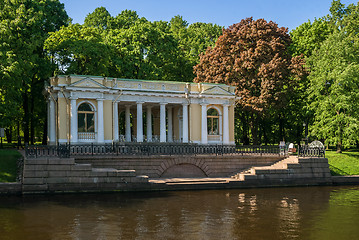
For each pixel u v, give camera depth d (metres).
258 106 45.19
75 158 27.33
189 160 30.66
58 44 40.59
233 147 36.88
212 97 38.56
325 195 26.11
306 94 47.59
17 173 26.11
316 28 49.22
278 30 48.53
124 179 26.09
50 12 44.84
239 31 48.59
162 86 37.78
